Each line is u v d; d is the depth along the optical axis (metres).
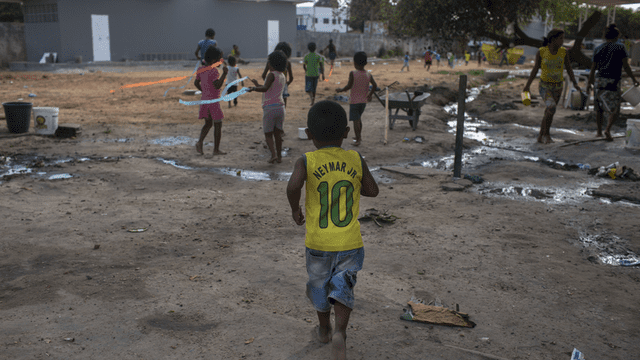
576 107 14.45
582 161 8.87
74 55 28.52
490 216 5.92
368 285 4.09
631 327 3.47
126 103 15.80
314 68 14.92
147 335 3.28
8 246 4.79
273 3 35.75
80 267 4.37
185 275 4.25
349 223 2.88
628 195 6.70
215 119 8.84
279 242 5.07
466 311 3.68
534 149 9.97
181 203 6.32
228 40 34.19
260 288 4.02
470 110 16.03
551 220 5.79
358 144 10.08
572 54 14.84
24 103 10.59
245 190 6.98
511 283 4.17
